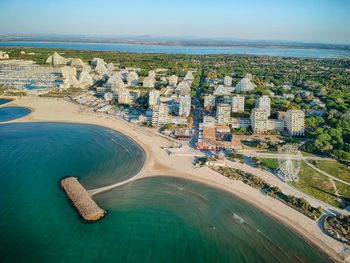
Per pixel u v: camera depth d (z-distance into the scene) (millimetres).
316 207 185125
